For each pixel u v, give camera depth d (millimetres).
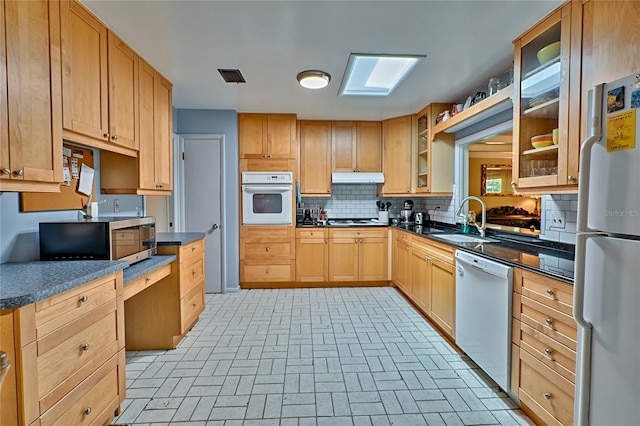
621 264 1008
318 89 2979
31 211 1743
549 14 1735
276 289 4016
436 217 4082
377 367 2154
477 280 2033
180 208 3781
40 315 1147
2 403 1051
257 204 3934
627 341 994
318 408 1741
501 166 3762
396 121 4090
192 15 1774
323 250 4059
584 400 1143
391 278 4105
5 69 1239
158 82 2566
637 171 946
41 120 1405
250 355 2320
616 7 1339
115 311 1594
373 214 4688
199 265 2861
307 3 1672
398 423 1628
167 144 2725
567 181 1609
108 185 2320
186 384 1960
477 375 2059
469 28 1908
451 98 3258
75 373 1315
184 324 2490
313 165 4219
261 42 2086
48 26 1438
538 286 1553
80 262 1636
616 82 1010
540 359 1540
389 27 1903
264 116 3883
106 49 1892
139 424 1613
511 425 1609
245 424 1618
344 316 3090
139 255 2078
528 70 1954
